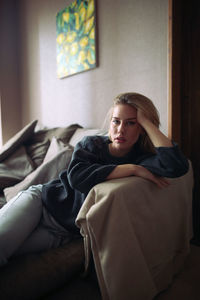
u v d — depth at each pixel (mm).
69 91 2322
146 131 973
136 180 884
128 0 1685
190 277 1121
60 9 2330
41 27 2627
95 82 2016
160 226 993
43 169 1387
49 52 2547
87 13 1979
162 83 1525
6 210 943
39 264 900
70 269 951
